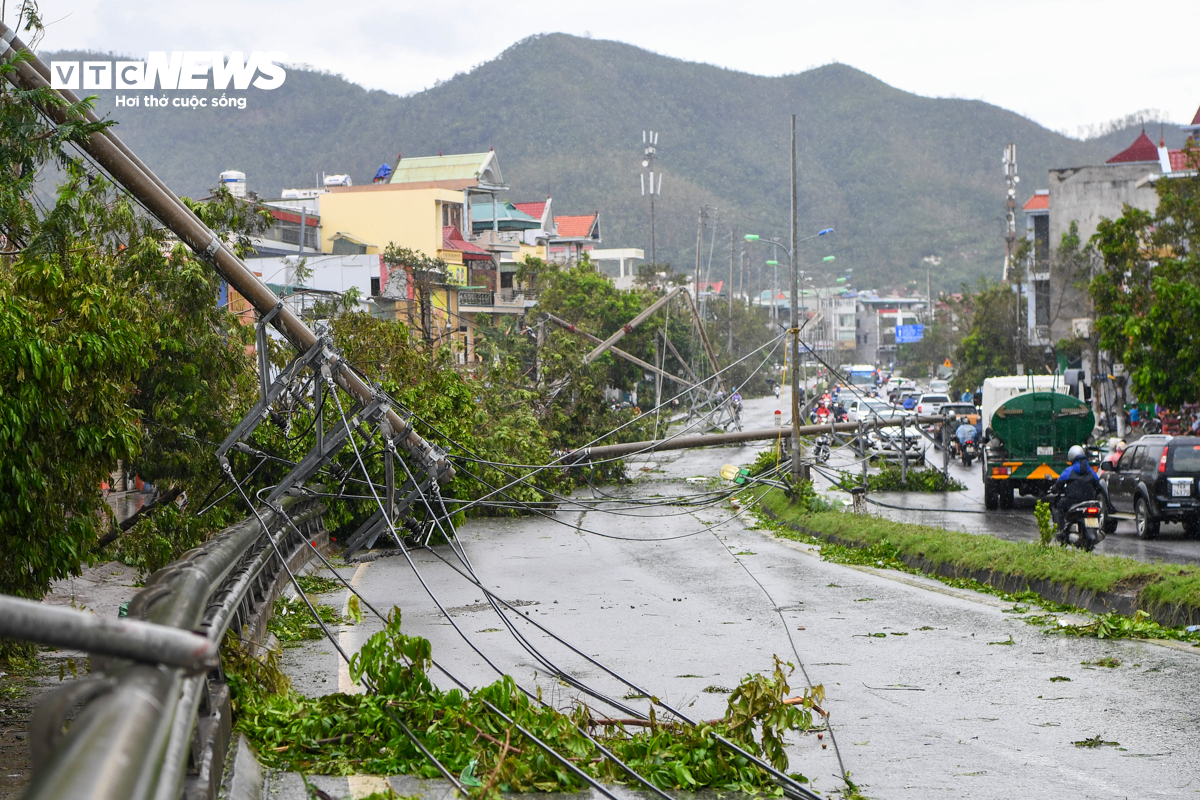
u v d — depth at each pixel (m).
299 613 14.40
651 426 49.25
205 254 16.02
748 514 32.53
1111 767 7.30
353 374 18.53
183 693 3.67
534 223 89.12
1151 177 59.19
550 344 48.22
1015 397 28.91
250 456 19.86
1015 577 16.12
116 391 9.77
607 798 6.32
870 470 43.50
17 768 7.12
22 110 11.78
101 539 14.83
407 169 84.69
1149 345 37.62
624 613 15.13
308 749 7.10
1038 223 80.38
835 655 11.77
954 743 8.05
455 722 7.27
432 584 18.48
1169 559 18.67
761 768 6.90
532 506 23.98
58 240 10.98
